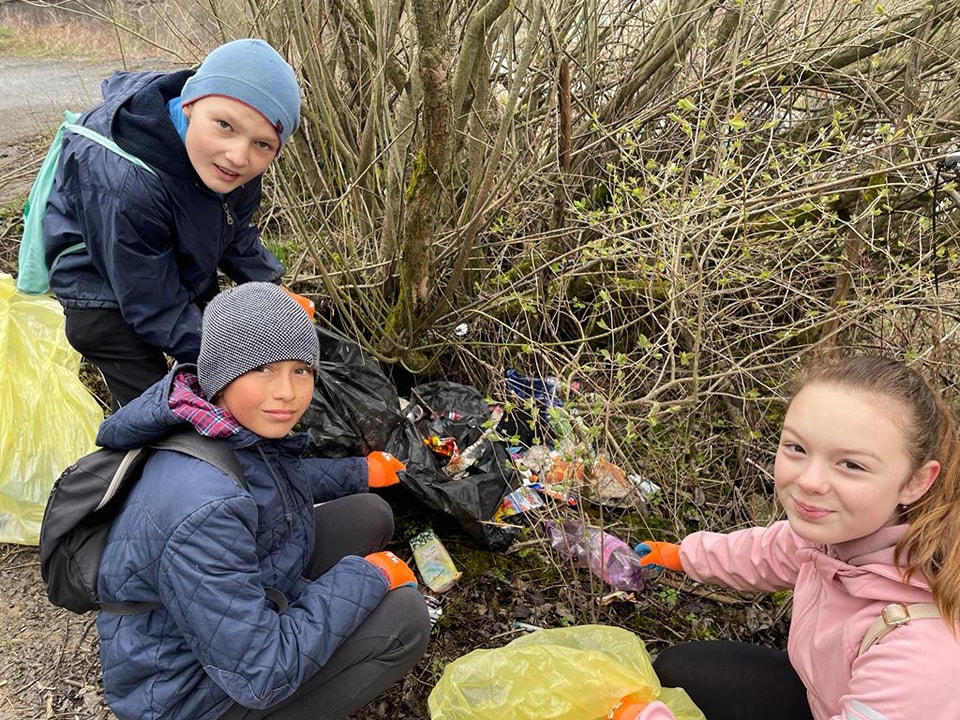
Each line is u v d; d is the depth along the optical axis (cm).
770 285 262
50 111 554
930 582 126
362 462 207
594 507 248
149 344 211
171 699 146
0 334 242
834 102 304
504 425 258
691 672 175
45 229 193
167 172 185
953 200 235
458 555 238
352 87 275
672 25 272
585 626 179
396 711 193
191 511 135
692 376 220
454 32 256
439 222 269
